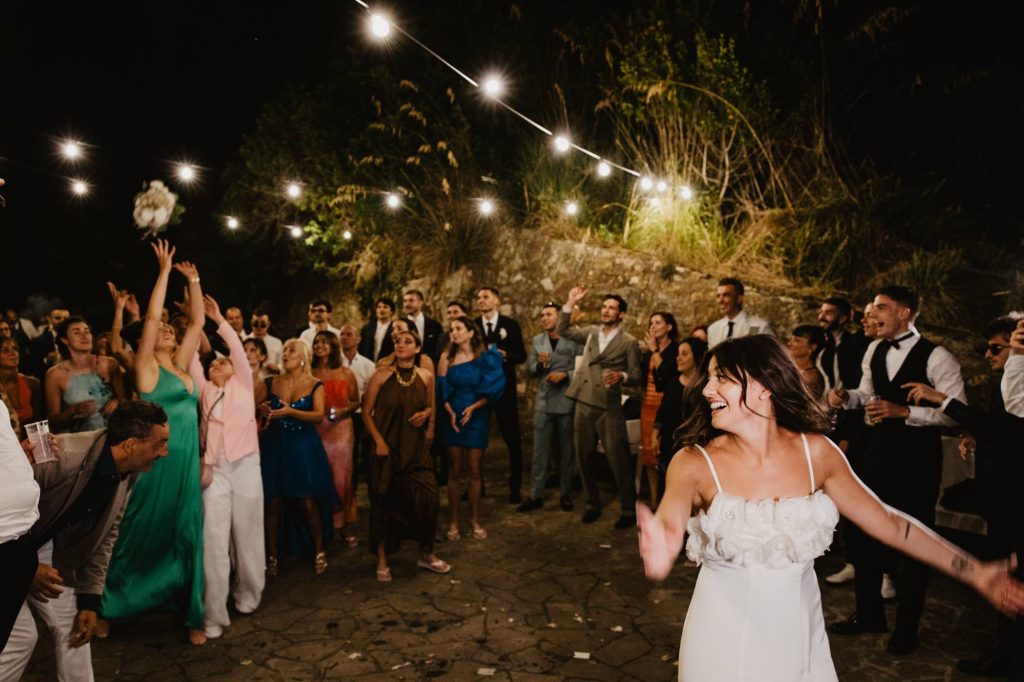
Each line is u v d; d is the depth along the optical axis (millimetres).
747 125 8516
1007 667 3590
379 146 10742
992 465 3545
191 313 4188
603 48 9648
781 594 2055
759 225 8516
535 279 9516
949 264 7512
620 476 5996
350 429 5809
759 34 9430
